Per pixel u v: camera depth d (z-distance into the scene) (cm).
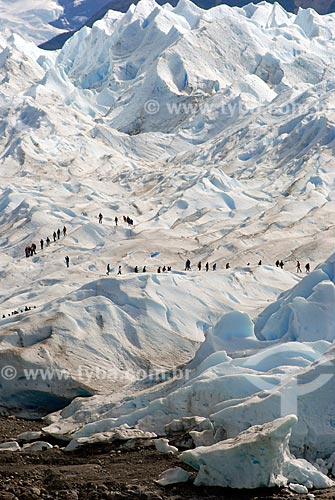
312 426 3656
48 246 11638
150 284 6391
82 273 9175
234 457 3334
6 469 3809
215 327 5212
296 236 10288
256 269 7594
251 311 6262
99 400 4809
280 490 3325
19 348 5403
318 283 5516
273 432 3234
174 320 6112
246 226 11225
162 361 5662
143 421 4219
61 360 5369
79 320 5772
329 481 3434
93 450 4019
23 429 4794
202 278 6931
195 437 3869
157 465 3706
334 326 5112
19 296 8275
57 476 3612
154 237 11175
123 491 3384
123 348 5634
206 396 4138
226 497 3288
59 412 4962
